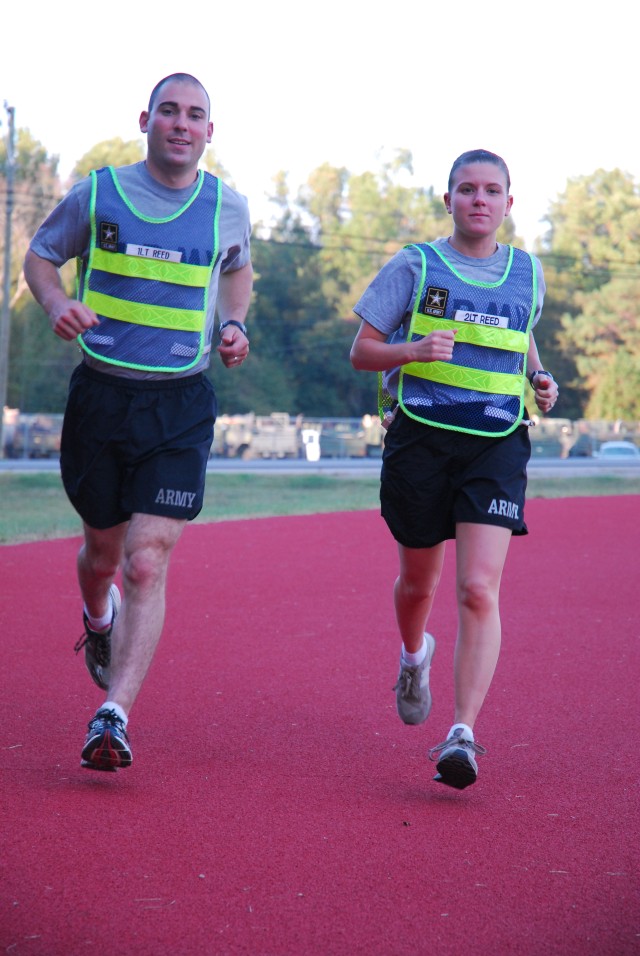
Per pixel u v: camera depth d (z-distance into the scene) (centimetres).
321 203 12300
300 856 508
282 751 684
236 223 687
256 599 1226
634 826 561
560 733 736
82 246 673
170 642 1000
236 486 3228
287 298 11800
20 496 2642
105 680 755
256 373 10812
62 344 9169
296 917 445
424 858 511
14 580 1313
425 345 625
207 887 470
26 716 743
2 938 419
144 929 430
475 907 460
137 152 10506
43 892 459
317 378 11544
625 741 718
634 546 1731
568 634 1062
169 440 657
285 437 7350
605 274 11100
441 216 12406
